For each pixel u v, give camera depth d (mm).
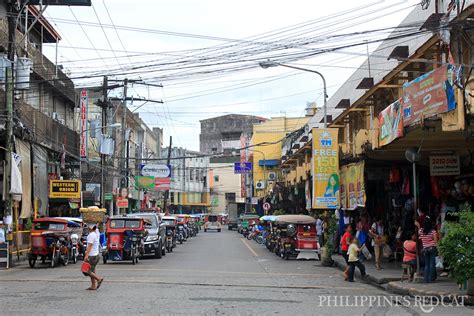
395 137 16125
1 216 26984
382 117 17750
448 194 19781
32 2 25594
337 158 25250
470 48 15383
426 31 15133
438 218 19516
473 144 17734
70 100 37750
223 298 13211
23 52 29094
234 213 82062
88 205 40906
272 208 59688
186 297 13289
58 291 14273
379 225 23453
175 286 15555
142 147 65000
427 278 15828
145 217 28562
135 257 23938
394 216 25812
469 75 13031
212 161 99812
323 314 11086
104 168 36219
